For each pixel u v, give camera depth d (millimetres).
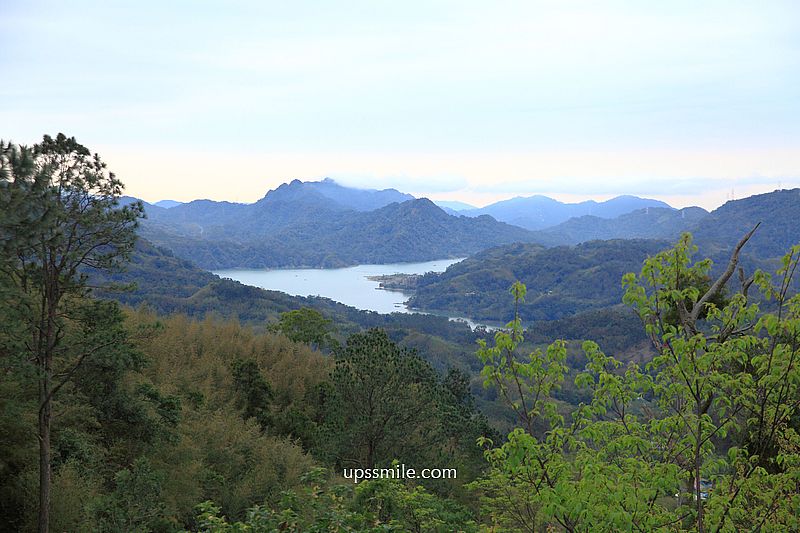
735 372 5863
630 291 5934
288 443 19781
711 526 5402
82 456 13102
